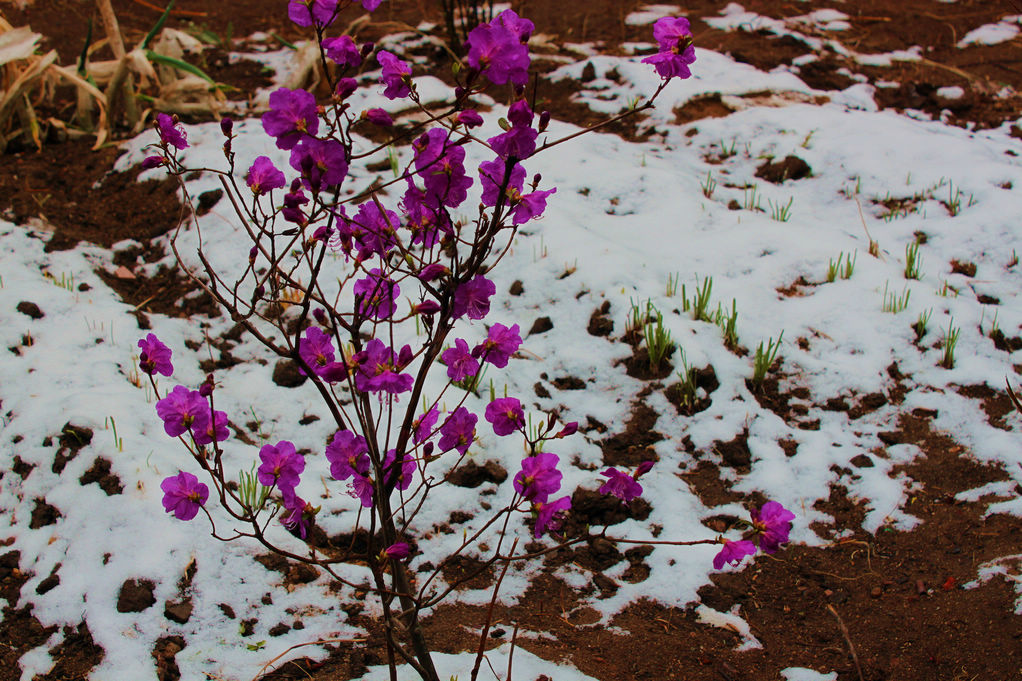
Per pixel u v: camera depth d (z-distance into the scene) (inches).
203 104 213.3
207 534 107.6
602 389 139.8
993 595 103.8
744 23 264.1
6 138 196.7
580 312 150.9
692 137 206.8
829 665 98.2
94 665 96.3
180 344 146.1
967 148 192.5
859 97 224.5
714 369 140.4
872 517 119.3
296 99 68.6
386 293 80.4
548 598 107.8
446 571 111.0
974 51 252.7
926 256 166.6
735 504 122.0
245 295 155.7
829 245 163.3
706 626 104.3
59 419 122.3
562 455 126.1
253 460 122.3
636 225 171.2
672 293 152.6
